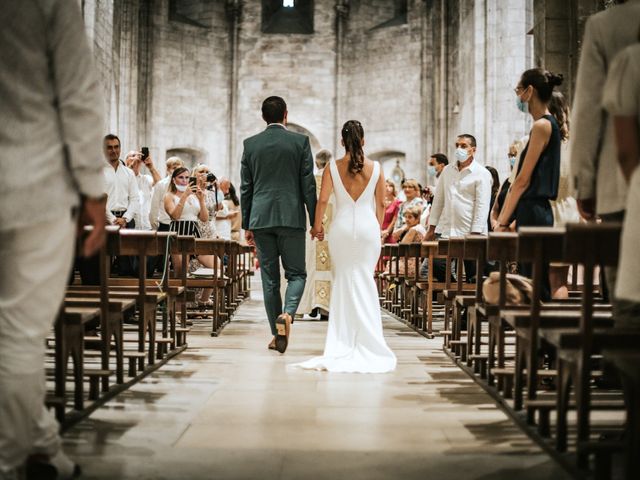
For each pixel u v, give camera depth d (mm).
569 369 3996
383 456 4055
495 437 4469
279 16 33062
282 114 8094
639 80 3295
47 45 3162
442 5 28984
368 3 32094
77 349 4777
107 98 24672
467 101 24734
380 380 6375
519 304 5793
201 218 11258
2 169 3098
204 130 32031
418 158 30344
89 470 3709
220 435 4441
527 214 6465
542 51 12453
